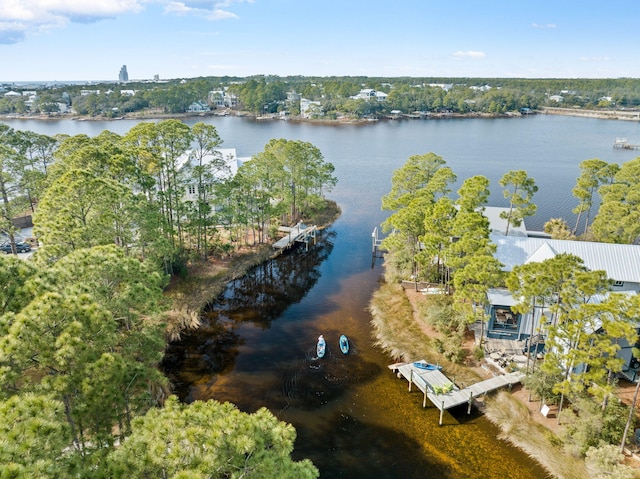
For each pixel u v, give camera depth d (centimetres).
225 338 4184
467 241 3831
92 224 3341
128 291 2511
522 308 3139
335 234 7025
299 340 4134
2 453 1227
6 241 5484
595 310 2561
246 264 5634
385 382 3525
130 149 4791
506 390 3319
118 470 1467
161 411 1739
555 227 6341
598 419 2703
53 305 1847
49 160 6819
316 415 3175
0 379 1622
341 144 15000
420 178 6109
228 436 1562
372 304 4750
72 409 1834
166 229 4734
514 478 2636
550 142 15362
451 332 3953
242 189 5856
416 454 2827
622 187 5597
